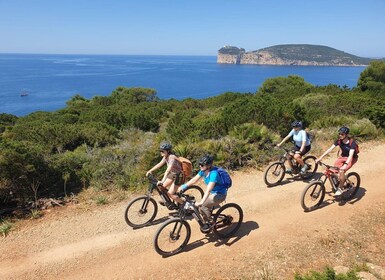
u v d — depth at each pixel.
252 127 11.01
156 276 5.00
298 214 6.84
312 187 7.00
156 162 8.61
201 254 5.52
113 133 14.92
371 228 6.24
